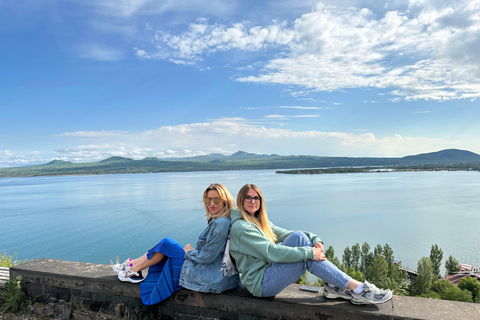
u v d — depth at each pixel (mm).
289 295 4125
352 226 146875
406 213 177875
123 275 4629
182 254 4484
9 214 173625
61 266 5395
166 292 4332
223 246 4117
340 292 3865
